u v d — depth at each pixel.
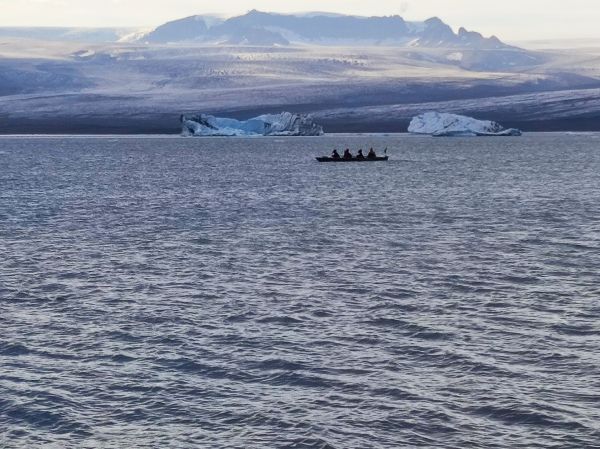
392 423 24.58
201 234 59.84
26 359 30.33
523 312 36.31
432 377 28.14
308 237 57.97
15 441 23.83
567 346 31.30
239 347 31.56
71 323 35.06
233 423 24.75
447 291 40.53
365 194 90.81
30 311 37.09
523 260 48.53
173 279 43.81
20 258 50.03
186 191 96.50
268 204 80.69
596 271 45.19
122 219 69.06
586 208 76.19
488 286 41.56
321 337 32.75
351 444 23.31
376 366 29.28
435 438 23.62
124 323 35.00
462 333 33.06
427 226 63.78
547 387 27.11
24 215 72.25
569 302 38.09
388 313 36.31
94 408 25.94
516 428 24.19
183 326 34.44
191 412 25.55
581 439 23.44
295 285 42.09
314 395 26.70
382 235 58.91
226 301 38.75
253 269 46.34
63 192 95.44
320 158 160.38
